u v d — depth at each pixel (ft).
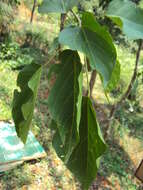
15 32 19.11
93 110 2.18
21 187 9.09
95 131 2.25
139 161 13.23
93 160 2.34
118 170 11.93
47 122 12.72
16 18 19.65
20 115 2.32
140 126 16.11
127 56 21.77
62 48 2.11
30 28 20.01
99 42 1.75
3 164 9.47
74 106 2.05
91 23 1.79
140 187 11.61
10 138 10.73
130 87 11.24
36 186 9.39
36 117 12.66
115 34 9.25
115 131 14.64
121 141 14.24
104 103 17.03
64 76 2.07
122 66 20.72
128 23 2.07
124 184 11.33
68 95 2.07
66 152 2.10
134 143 14.51
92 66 1.69
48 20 23.88
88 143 2.32
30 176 9.62
